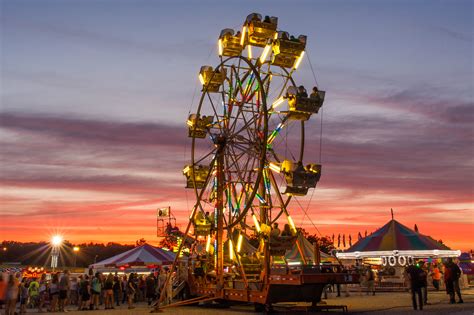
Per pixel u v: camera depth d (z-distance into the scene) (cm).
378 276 3566
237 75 2659
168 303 2450
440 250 3416
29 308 2841
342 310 2006
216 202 2427
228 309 2272
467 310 1791
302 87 2388
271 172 2433
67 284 2436
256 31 2598
